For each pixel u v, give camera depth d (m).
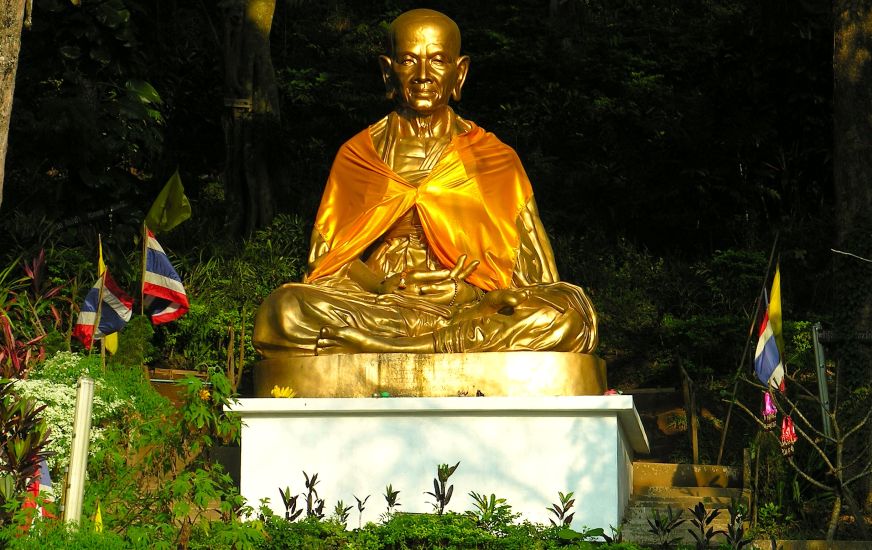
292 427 9.31
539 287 10.33
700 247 17.52
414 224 10.86
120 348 10.85
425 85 11.01
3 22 7.62
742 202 17.02
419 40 11.05
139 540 7.18
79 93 13.57
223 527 7.60
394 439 9.21
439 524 8.12
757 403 13.40
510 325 9.88
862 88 12.04
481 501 8.51
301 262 15.27
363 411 9.20
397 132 11.17
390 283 10.37
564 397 8.96
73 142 13.27
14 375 8.90
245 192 16.50
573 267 16.52
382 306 10.25
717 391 13.78
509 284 10.64
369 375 9.66
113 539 6.95
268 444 9.30
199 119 20.00
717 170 17.19
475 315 10.17
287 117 21.44
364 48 23.33
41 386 8.46
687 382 12.84
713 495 10.58
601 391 10.15
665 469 11.24
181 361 13.76
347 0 25.17
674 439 12.99
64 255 12.71
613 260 16.52
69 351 9.88
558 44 21.59
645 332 15.48
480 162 11.02
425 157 11.05
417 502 9.08
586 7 23.78
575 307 10.11
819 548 9.06
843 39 12.21
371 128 11.31
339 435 9.26
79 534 6.78
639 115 20.19
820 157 17.22
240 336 13.68
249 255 14.75
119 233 13.53
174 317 10.94
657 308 15.75
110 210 13.55
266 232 15.38
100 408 8.53
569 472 8.98
